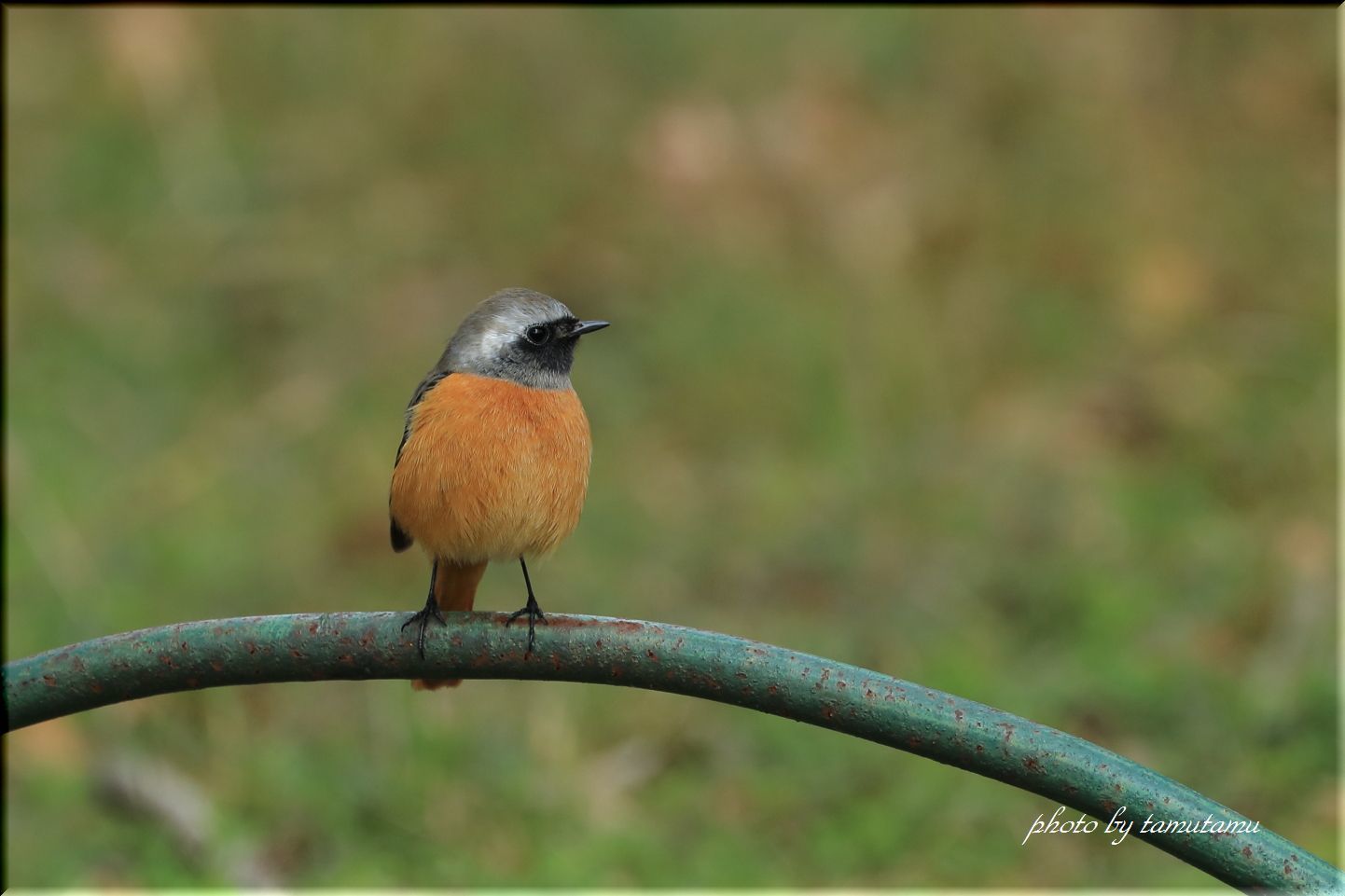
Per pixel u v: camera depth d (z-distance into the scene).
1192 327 15.67
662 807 10.52
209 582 12.81
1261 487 13.93
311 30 18.56
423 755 10.74
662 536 13.35
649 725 11.17
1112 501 13.48
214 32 18.56
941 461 14.12
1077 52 17.98
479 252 16.69
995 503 13.56
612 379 15.19
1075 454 14.20
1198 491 13.76
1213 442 14.27
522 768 10.66
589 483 13.95
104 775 10.51
